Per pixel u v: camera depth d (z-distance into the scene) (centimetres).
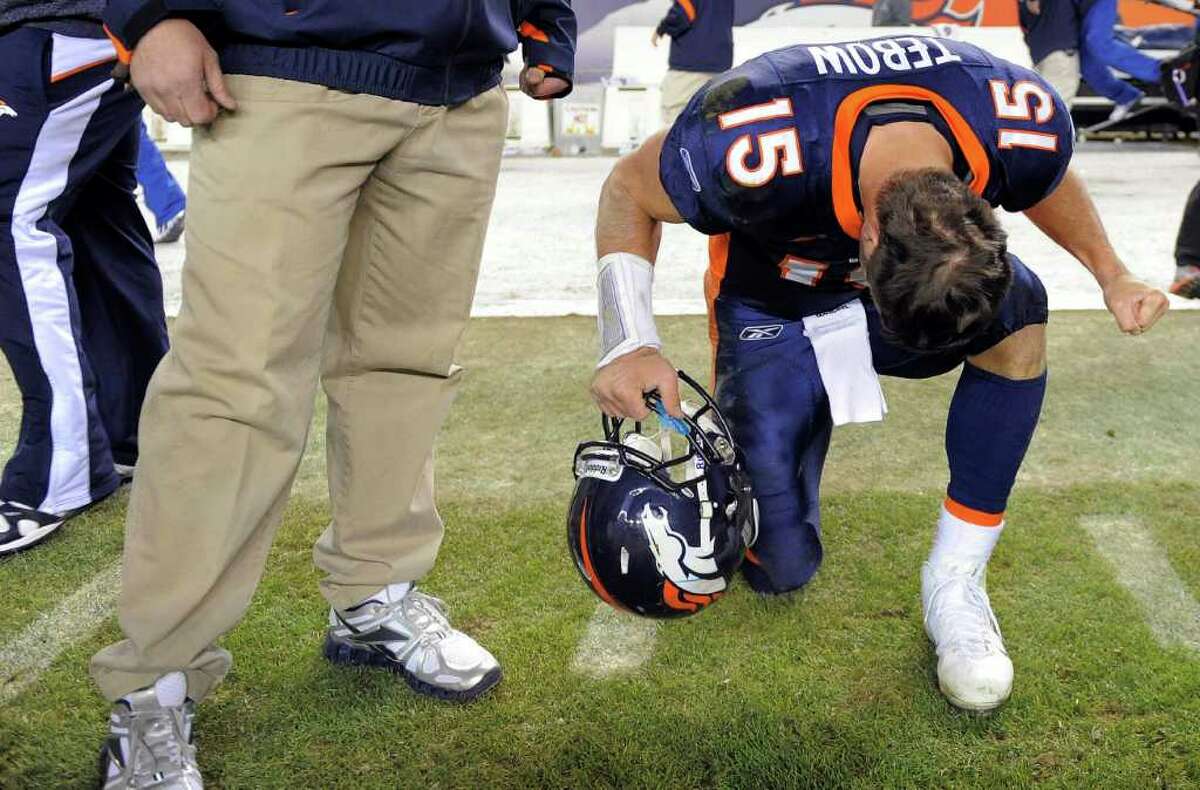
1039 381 177
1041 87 153
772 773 157
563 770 158
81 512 239
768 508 197
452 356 168
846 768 158
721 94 150
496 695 177
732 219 153
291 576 214
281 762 160
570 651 189
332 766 160
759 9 1005
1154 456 273
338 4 131
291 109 133
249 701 175
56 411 222
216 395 138
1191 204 400
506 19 155
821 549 203
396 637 176
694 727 168
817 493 205
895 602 204
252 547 151
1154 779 155
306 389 146
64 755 161
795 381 194
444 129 151
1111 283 169
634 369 161
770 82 149
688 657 187
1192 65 466
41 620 198
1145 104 971
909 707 173
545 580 213
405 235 156
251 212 135
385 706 174
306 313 141
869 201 140
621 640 193
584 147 1050
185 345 139
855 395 189
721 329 197
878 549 225
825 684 179
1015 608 201
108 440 244
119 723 152
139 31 125
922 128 144
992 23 1000
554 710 173
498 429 293
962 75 150
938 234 124
